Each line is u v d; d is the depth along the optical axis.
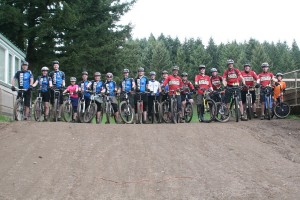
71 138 10.44
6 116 15.48
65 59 26.67
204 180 7.62
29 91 13.86
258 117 16.70
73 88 15.60
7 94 17.20
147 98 15.22
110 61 30.12
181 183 7.44
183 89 14.98
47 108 14.02
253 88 15.08
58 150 9.33
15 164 8.29
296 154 9.74
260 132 12.01
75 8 27.36
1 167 8.10
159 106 15.23
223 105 14.07
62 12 25.84
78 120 14.61
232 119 14.95
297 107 16.62
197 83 14.84
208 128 12.20
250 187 7.27
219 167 8.46
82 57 27.62
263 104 15.15
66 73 28.30
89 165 8.36
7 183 7.24
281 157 9.42
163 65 75.62
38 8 27.66
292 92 17.28
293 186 7.34
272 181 7.62
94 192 6.93
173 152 9.50
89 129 11.55
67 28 28.05
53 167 8.18
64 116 14.44
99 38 30.02
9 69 18.47
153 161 8.75
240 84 15.04
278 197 6.79
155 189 7.12
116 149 9.59
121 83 15.26
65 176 7.68
